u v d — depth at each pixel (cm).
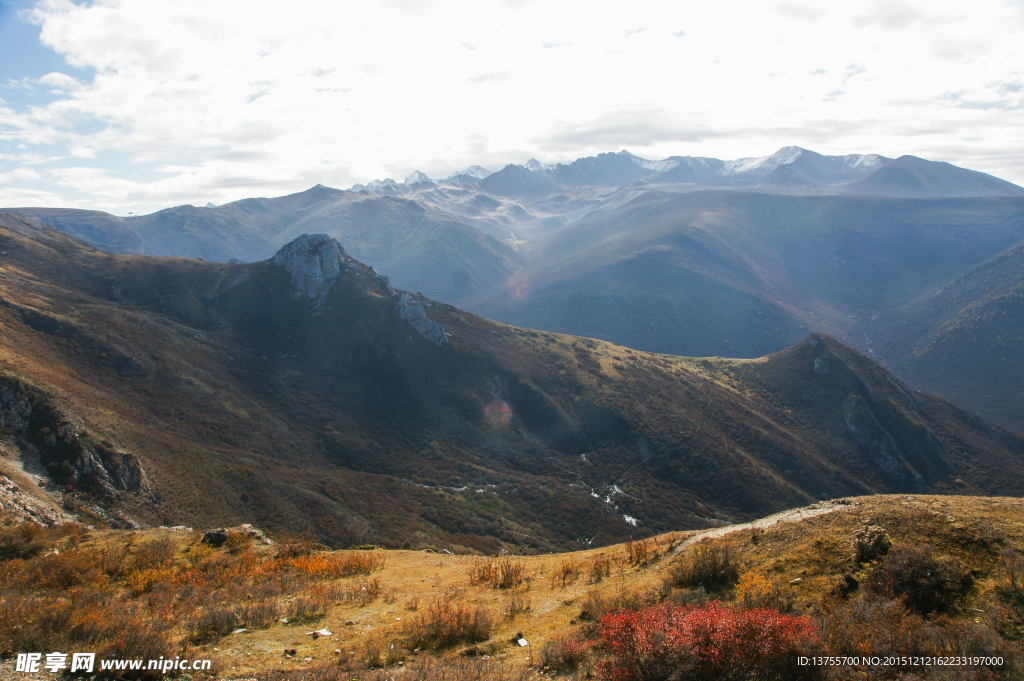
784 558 1521
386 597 1761
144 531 2822
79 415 7619
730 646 955
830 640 1024
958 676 894
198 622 1394
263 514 8069
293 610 1562
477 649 1255
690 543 1908
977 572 1217
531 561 2342
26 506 5469
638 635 1020
